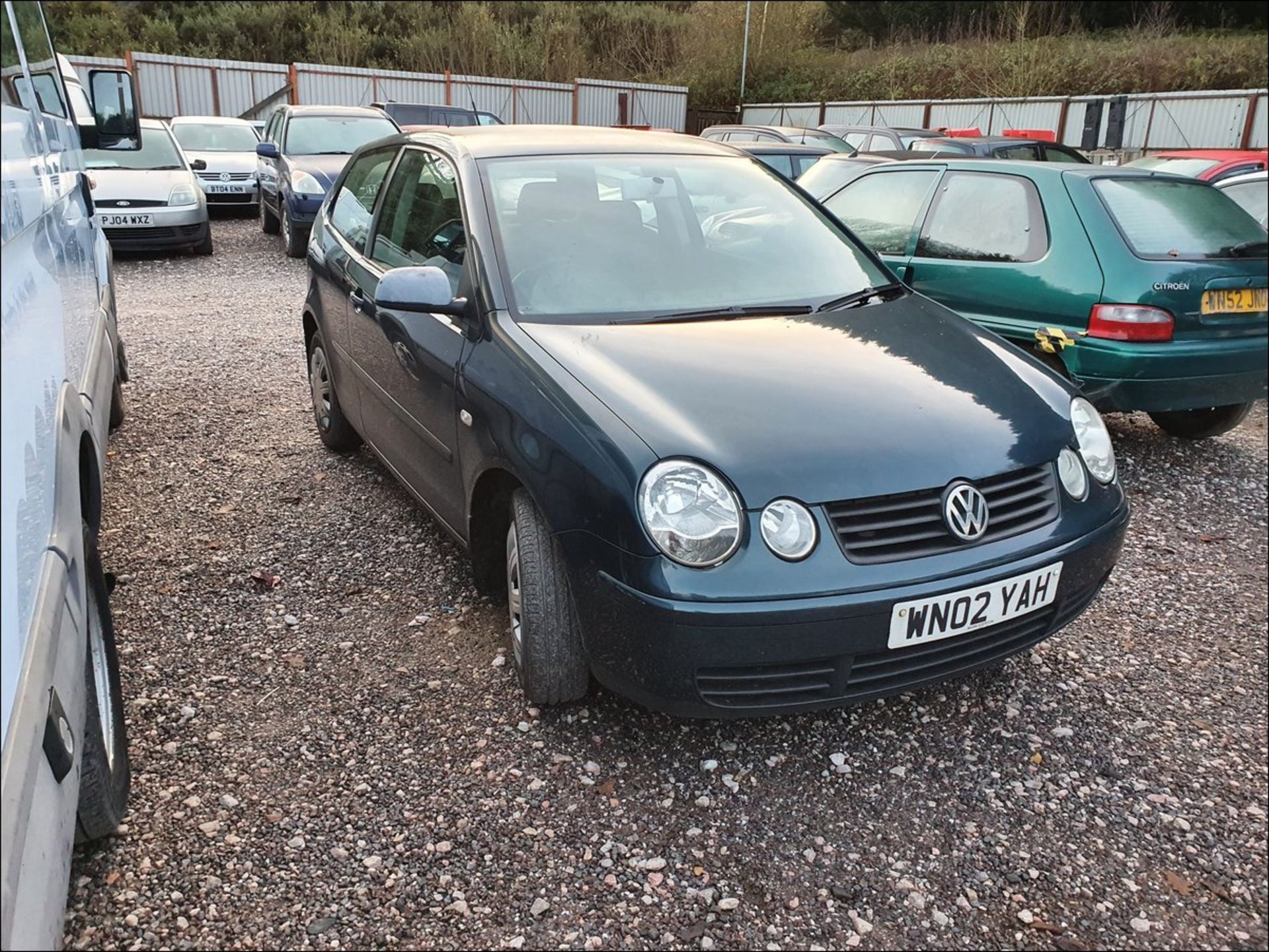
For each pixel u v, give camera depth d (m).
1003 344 3.23
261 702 2.86
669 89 26.12
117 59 20.58
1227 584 3.88
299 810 2.42
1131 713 2.97
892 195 5.79
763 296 3.29
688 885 2.24
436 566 3.72
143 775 2.53
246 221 14.66
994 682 3.10
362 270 4.01
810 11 30.84
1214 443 5.66
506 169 3.44
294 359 6.74
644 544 2.28
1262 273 4.78
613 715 2.83
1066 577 2.58
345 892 2.18
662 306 3.13
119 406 5.11
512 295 3.04
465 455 2.98
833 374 2.73
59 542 1.90
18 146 2.08
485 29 28.11
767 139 14.14
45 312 2.22
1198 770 2.71
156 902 2.13
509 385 2.74
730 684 2.36
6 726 1.40
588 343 2.83
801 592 2.26
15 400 1.62
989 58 25.14
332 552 3.82
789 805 2.51
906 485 2.39
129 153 10.99
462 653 3.13
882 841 2.40
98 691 2.32
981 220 5.22
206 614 3.35
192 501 4.29
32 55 2.79
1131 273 4.58
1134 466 5.25
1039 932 2.16
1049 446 2.66
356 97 22.30
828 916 2.17
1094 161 14.16
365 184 4.46
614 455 2.37
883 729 2.83
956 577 2.38
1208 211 5.09
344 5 29.47
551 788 2.53
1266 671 3.23
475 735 2.73
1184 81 21.95
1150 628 3.51
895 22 32.47
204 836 2.32
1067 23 27.47
